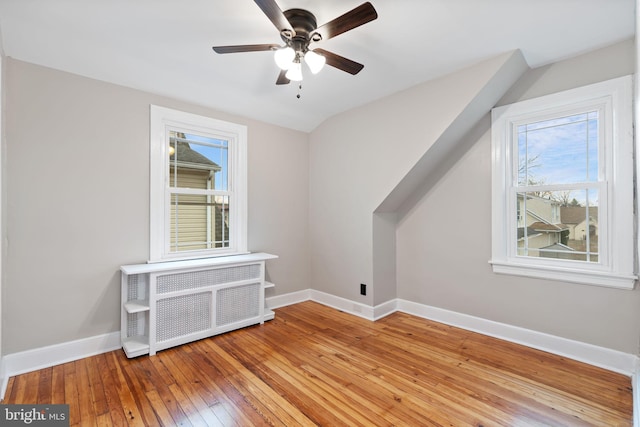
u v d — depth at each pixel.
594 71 2.32
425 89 2.88
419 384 2.08
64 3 1.81
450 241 3.16
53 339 2.33
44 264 2.30
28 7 1.84
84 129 2.48
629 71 2.17
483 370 2.25
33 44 2.15
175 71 2.64
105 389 2.01
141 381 2.11
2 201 1.97
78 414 1.77
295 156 3.99
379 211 3.40
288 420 1.74
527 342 2.65
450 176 3.15
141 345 2.49
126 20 1.97
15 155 2.19
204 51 2.35
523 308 2.67
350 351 2.57
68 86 2.41
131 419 1.73
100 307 2.54
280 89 3.04
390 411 1.81
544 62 2.51
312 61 1.88
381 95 3.19
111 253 2.60
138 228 2.75
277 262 3.79
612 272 2.24
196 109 3.12
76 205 2.44
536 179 2.66
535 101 2.59
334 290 3.78
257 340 2.79
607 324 2.27
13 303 2.18
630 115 2.16
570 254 2.49
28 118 2.24
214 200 3.30
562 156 2.53
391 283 3.57
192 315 2.73
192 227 3.14
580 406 1.84
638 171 1.58
